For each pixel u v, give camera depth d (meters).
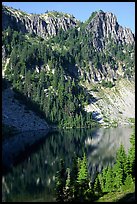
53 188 116.62
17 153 182.00
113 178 105.25
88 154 185.88
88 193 95.94
